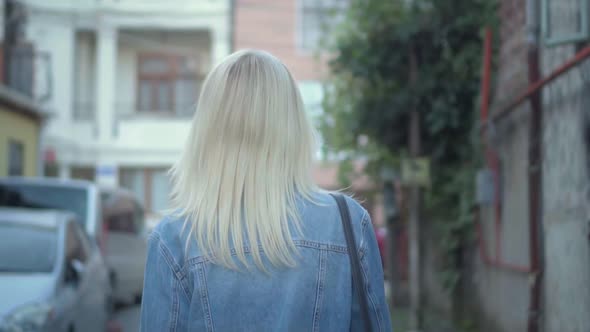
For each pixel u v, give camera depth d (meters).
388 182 11.10
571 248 4.47
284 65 1.86
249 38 22.72
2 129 14.43
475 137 7.77
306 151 1.82
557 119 4.78
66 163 23.38
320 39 13.21
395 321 9.68
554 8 4.80
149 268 1.73
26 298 5.23
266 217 1.68
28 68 16.41
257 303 1.63
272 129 1.75
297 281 1.65
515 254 6.07
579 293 4.30
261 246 1.66
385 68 9.29
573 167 4.44
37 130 16.92
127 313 9.81
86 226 8.65
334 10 12.79
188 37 23.89
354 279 1.70
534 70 5.25
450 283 8.39
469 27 8.66
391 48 9.18
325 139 11.68
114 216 10.30
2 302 5.14
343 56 9.41
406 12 9.26
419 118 9.23
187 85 23.92
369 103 9.69
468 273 8.16
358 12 9.45
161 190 23.75
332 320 1.65
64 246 6.24
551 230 4.90
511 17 6.43
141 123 23.66
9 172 14.92
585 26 4.24
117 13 23.08
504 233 6.49
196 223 1.71
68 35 23.20
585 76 4.19
